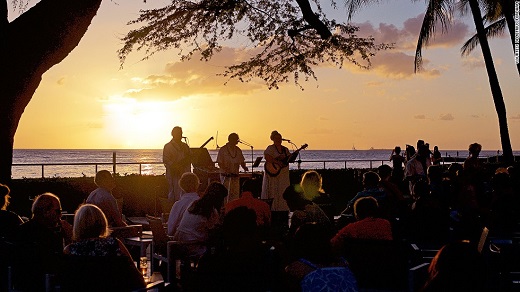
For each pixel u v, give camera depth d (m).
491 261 6.72
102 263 5.91
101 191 10.19
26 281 6.58
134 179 19.28
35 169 92.00
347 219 10.45
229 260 5.80
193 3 14.42
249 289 5.80
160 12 14.38
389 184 11.74
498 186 9.73
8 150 11.57
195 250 8.59
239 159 15.32
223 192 8.75
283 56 15.91
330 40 15.24
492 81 25.86
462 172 11.48
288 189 8.62
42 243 6.63
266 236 8.91
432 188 11.40
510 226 9.28
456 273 3.68
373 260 6.70
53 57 11.60
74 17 11.51
